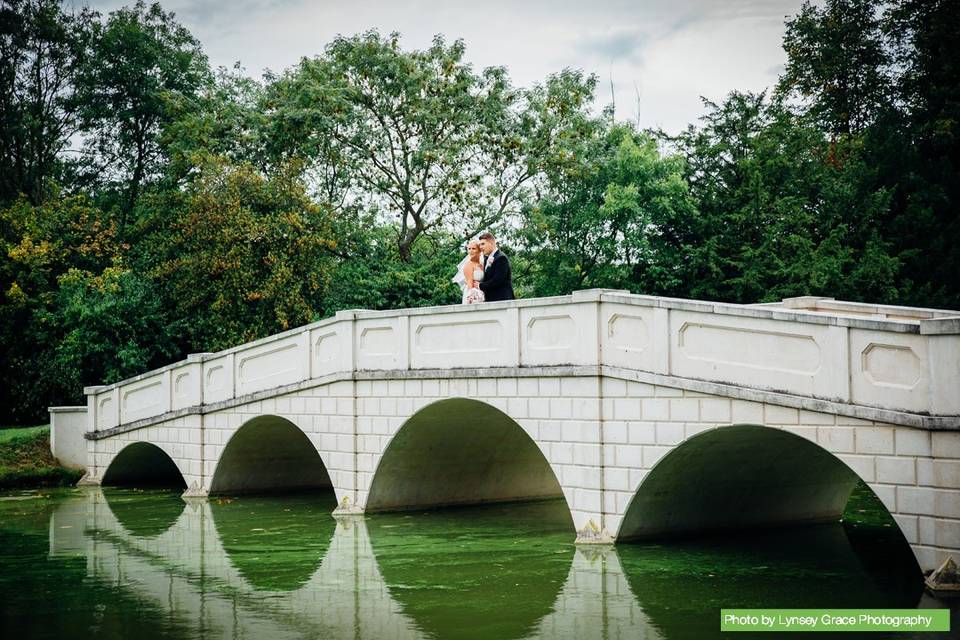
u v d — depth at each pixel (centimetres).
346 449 1545
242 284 2491
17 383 2755
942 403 838
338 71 2928
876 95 3059
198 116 3044
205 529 1439
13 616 884
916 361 862
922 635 764
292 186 2652
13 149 3416
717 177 2881
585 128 2931
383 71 2928
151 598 955
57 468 2155
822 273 2416
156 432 1984
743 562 1073
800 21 3212
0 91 3338
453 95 2947
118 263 2752
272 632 810
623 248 2788
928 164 2722
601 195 2822
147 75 3453
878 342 889
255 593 971
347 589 981
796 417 956
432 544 1252
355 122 2920
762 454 1199
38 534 1409
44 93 3456
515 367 1257
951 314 1291
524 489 1772
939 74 2725
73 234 2838
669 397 1081
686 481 1174
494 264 1384
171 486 2128
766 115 2912
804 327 952
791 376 963
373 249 3030
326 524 1462
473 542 1262
